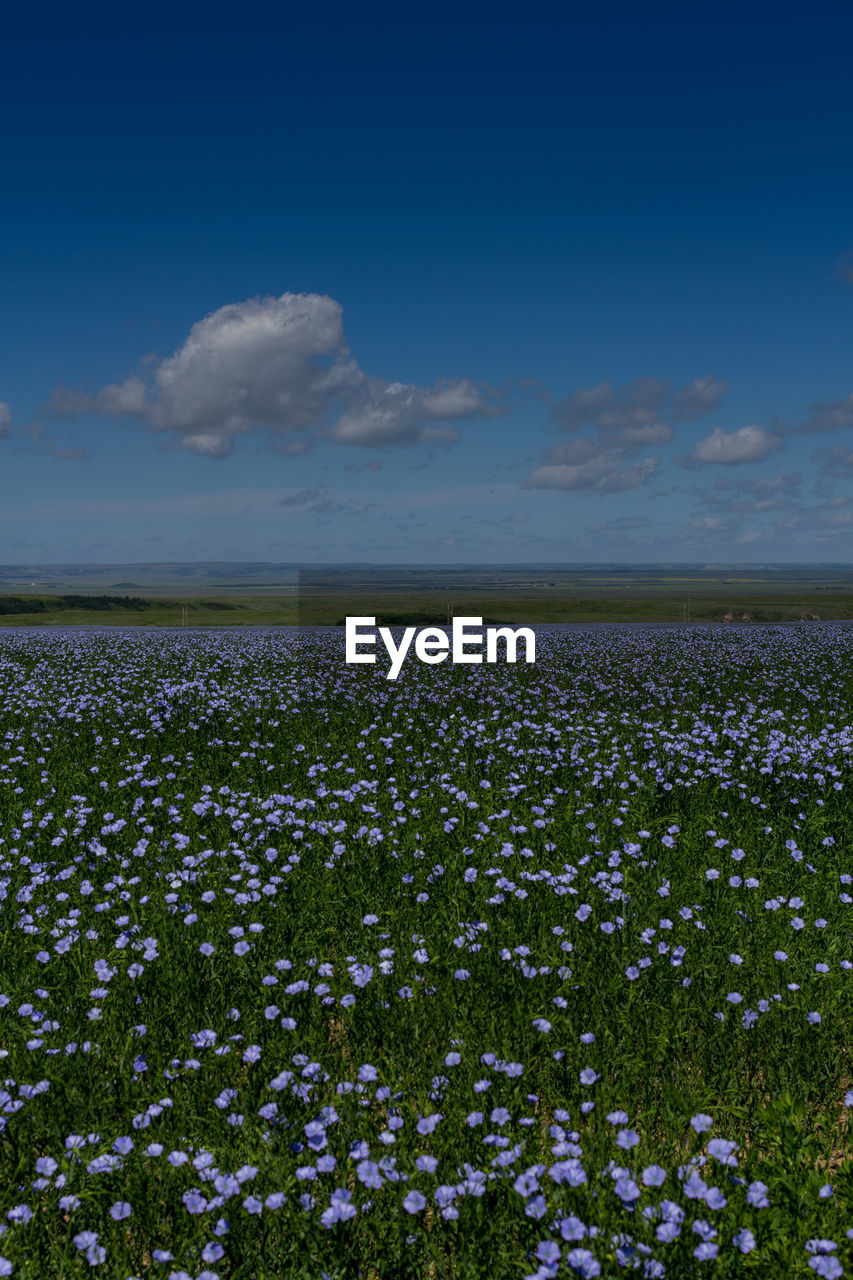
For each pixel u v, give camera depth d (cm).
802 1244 285
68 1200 309
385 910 594
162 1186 334
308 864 690
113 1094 400
